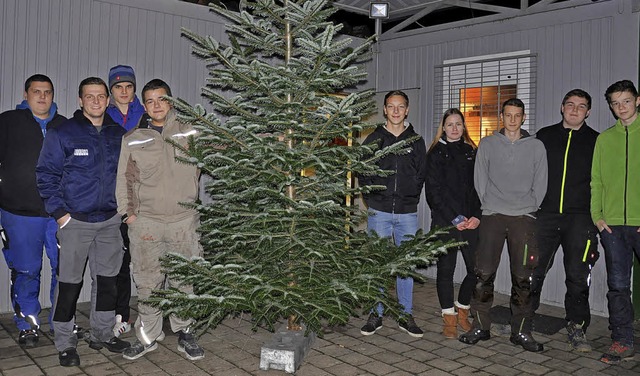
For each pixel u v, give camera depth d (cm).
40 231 455
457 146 490
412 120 722
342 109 336
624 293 445
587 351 455
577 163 471
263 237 359
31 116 457
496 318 532
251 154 367
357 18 934
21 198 448
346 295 395
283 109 378
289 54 400
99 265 427
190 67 621
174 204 411
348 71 358
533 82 611
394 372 405
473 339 469
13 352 426
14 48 520
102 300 427
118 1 571
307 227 378
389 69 743
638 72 535
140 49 588
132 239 414
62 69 544
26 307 447
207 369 401
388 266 376
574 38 580
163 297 369
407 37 722
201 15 624
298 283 390
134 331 488
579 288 467
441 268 486
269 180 368
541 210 484
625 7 541
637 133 439
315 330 405
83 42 554
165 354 429
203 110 352
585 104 469
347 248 412
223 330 491
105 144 418
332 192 398
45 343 447
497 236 462
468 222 482
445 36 685
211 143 384
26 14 524
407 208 485
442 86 692
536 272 489
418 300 612
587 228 469
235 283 357
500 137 466
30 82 451
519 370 414
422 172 485
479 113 659
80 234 409
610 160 448
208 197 629
